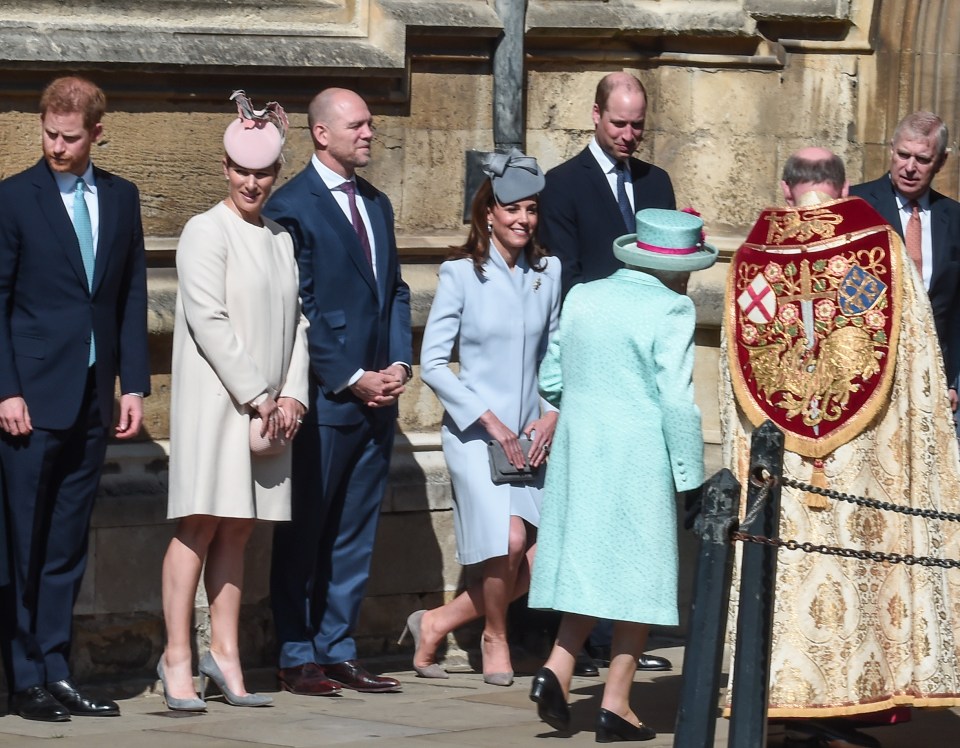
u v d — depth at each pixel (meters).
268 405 22.53
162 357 25.53
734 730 17.69
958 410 26.22
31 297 22.30
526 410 24.92
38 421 22.19
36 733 21.53
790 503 21.05
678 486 20.86
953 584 21.64
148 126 25.41
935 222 26.16
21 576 22.42
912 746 22.39
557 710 20.98
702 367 30.03
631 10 29.61
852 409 20.94
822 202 21.61
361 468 24.72
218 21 26.00
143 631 24.78
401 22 27.08
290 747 20.86
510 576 24.83
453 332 24.69
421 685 25.36
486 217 24.78
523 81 28.94
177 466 22.56
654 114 30.33
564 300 23.98
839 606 20.78
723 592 17.69
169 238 25.66
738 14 29.94
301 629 24.67
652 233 21.30
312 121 24.44
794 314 21.33
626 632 21.39
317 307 24.05
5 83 24.12
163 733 21.58
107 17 25.08
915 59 31.25
